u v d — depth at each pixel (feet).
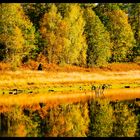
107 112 172.24
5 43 291.17
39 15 329.31
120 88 291.38
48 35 315.17
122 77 331.98
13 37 291.38
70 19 322.14
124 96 237.04
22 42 294.05
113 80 323.16
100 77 320.91
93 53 333.21
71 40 321.52
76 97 230.89
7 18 290.56
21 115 164.76
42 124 144.66
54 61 315.78
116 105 193.67
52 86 280.51
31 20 328.49
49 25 315.78
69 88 276.41
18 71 286.25
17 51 293.64
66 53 318.04
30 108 185.88
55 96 236.02
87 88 280.92
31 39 304.71
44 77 290.15
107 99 220.43
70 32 320.29
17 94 245.04
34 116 162.40
